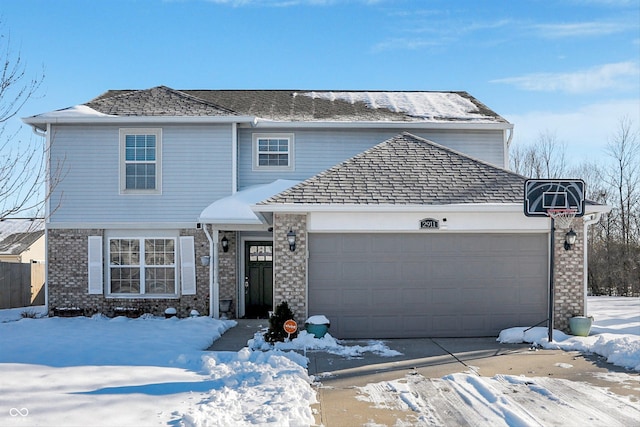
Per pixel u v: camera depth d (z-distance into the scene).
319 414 7.16
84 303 16.77
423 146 14.19
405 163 13.61
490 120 17.97
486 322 12.78
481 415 7.07
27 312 17.48
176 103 17.69
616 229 32.84
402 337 12.66
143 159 16.91
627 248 30.28
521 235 12.88
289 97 20.69
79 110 16.91
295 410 7.01
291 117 17.91
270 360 9.69
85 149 16.81
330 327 12.60
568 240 12.64
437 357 10.55
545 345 11.41
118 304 16.73
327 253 12.70
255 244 17.34
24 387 7.72
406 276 12.75
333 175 13.20
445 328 12.73
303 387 8.18
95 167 16.81
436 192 12.74
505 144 17.81
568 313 12.70
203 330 13.51
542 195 11.96
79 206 16.75
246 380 8.48
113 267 16.89
